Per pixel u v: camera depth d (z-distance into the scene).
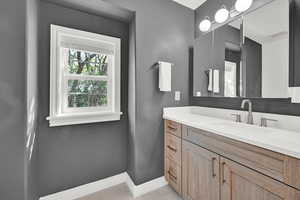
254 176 0.86
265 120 1.26
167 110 1.86
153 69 1.75
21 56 1.04
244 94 1.45
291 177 0.71
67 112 1.60
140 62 1.65
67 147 1.55
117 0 1.49
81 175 1.63
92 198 1.58
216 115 1.74
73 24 1.55
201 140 1.25
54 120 1.46
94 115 1.66
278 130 1.13
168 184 1.81
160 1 1.79
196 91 2.00
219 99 1.75
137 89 1.64
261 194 0.83
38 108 1.38
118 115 1.81
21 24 1.04
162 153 1.82
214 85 1.76
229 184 1.01
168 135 1.72
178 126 1.55
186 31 2.02
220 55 1.69
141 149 1.67
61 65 1.55
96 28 1.68
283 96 1.17
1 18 1.00
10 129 1.02
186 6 2.02
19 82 1.04
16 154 1.03
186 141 1.43
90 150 1.68
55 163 1.49
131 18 1.74
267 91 1.27
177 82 1.96
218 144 1.10
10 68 1.02
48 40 1.45
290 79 1.13
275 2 1.21
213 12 1.82
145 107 1.70
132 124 1.71
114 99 1.82
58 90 1.48
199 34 2.02
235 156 0.98
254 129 1.15
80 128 1.62
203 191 1.23
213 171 1.14
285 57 1.16
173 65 1.90
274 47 1.22
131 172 1.74
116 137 1.85
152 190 1.72
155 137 1.77
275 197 0.77
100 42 1.71
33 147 1.23
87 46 1.64
